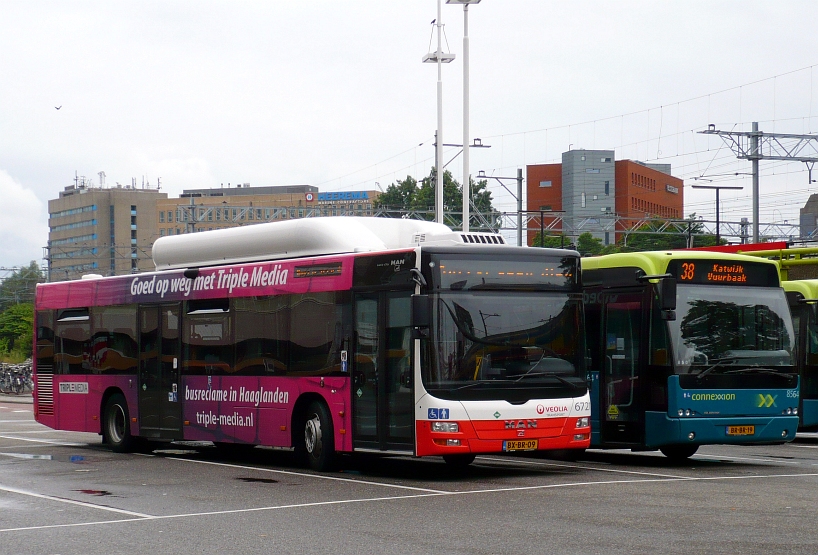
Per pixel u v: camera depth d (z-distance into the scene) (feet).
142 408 67.46
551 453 66.64
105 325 71.20
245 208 205.98
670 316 55.21
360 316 52.34
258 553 31.40
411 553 30.86
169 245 67.10
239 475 53.52
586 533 33.65
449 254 49.24
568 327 51.37
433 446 47.96
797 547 30.89
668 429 55.31
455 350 48.55
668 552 30.32
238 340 60.08
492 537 33.22
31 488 48.55
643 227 287.28
